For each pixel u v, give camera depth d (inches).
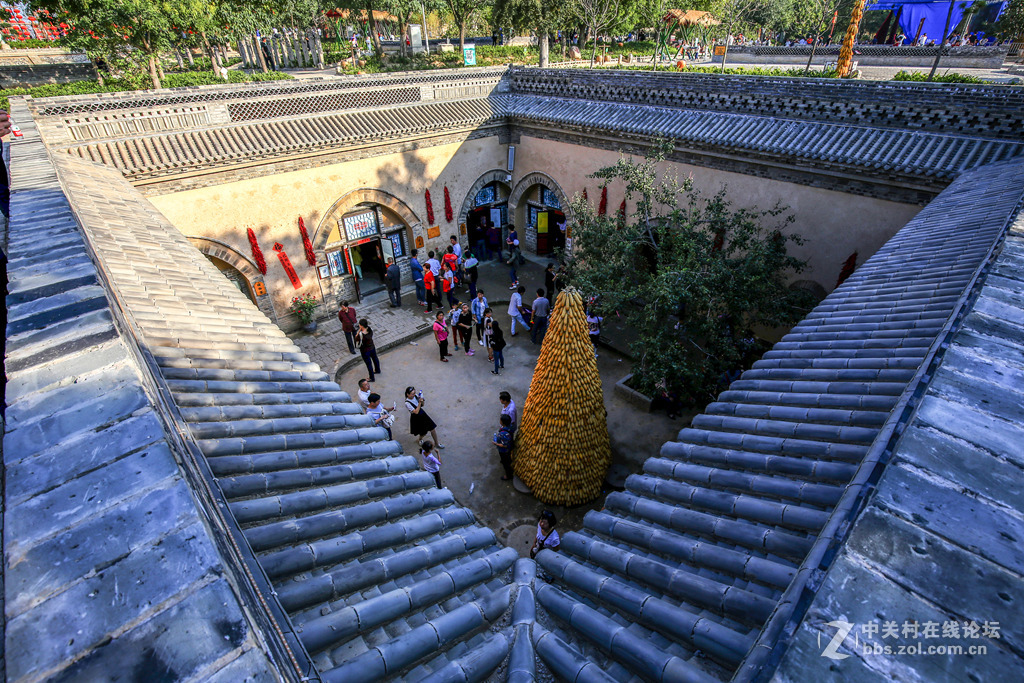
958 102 415.8
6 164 362.0
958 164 404.5
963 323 106.3
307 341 624.4
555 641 110.3
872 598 58.7
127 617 55.9
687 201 580.7
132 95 507.2
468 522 176.9
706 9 1413.6
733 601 112.0
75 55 1163.3
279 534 128.4
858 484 89.5
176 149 522.9
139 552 62.2
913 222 351.6
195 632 54.6
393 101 669.3
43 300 126.4
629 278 495.8
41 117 469.4
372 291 730.2
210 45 1062.4
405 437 468.4
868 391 172.9
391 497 171.2
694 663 104.6
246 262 594.9
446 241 757.3
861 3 685.3
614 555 141.2
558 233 806.5
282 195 595.5
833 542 76.0
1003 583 58.5
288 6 973.8
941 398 85.0
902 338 198.1
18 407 88.3
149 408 87.6
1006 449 74.6
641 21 1212.5
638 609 118.6
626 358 574.2
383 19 1610.5
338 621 110.8
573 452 374.9
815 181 478.9
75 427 83.0
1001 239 183.8
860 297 255.0
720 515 145.9
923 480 70.6
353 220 669.9
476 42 1528.1
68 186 334.0
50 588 58.4
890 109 449.4
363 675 98.7
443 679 99.1
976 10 1008.9
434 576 139.9
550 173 730.8
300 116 607.2
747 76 524.4
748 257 438.9
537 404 374.3
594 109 658.8
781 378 202.8
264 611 75.5
